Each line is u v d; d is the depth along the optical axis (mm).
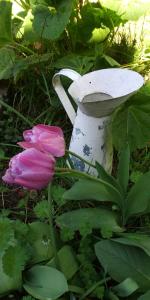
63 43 819
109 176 574
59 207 607
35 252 558
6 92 806
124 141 692
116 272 529
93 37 815
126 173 589
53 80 651
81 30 801
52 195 615
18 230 556
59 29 742
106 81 639
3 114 779
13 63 777
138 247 542
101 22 802
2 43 788
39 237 570
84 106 603
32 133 515
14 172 494
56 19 750
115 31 871
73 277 550
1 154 693
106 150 655
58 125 764
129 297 533
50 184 560
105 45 830
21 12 861
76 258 562
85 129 630
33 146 499
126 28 922
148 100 698
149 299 490
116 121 697
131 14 818
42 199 651
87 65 745
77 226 560
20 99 794
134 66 830
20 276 533
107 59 761
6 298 548
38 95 792
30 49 826
